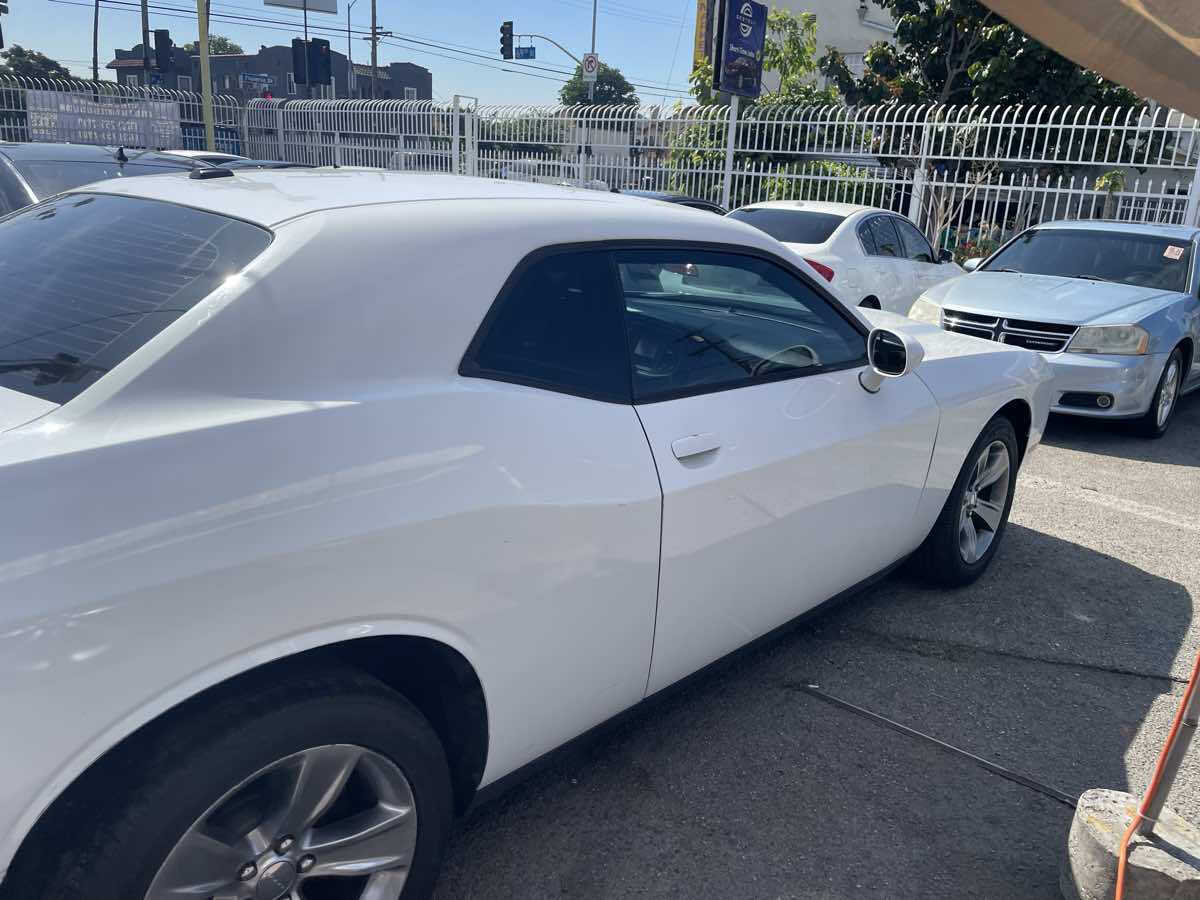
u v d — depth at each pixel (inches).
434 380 80.3
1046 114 604.7
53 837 62.7
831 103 708.7
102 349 72.1
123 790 62.2
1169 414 298.7
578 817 105.9
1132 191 538.6
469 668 82.0
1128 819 94.9
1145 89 77.9
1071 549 194.1
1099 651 150.8
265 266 75.4
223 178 102.2
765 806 109.3
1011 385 161.8
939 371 147.2
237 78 2972.4
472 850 100.0
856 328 131.7
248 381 70.9
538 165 697.0
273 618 66.7
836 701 132.2
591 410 91.4
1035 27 73.3
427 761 77.9
